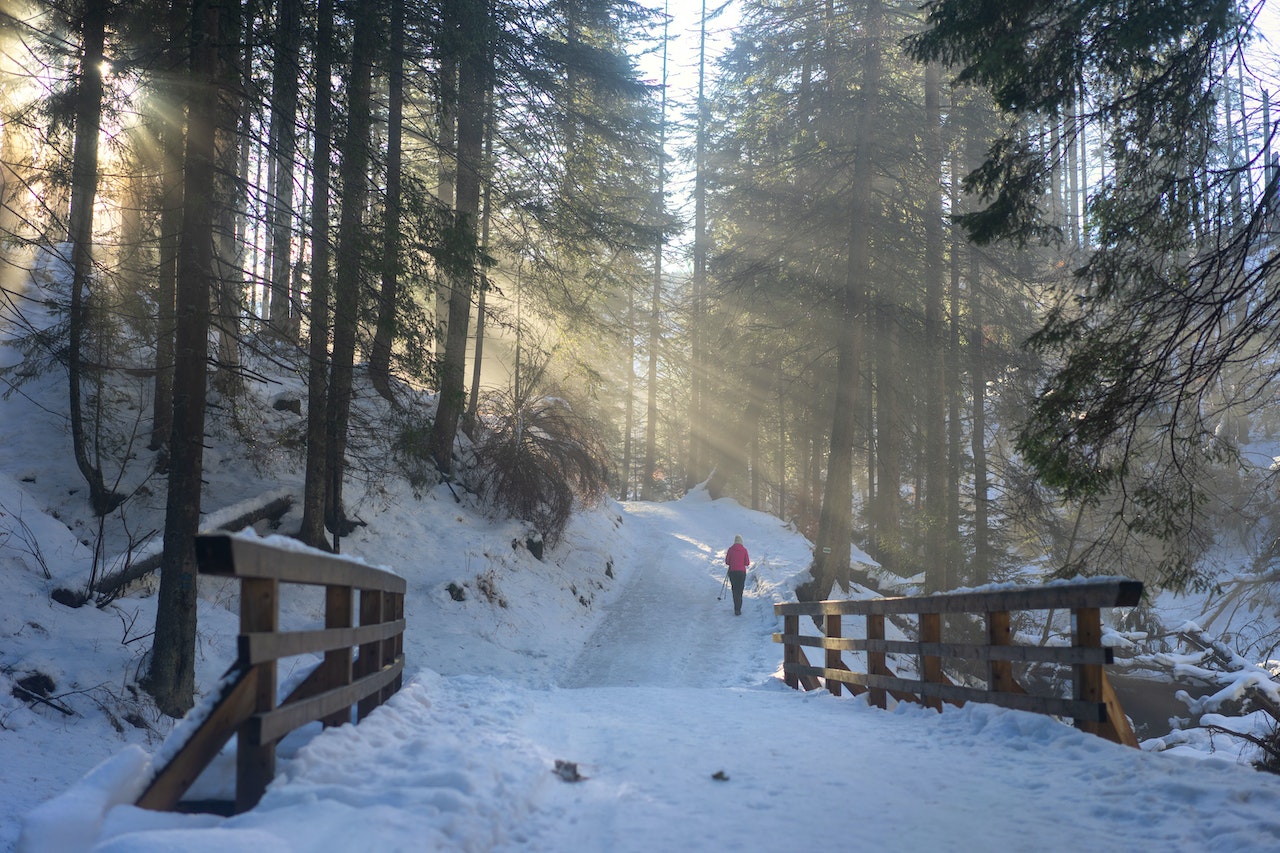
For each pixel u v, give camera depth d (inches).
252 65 543.2
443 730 222.2
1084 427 328.5
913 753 233.9
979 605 275.9
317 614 610.5
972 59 381.1
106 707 395.9
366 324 551.2
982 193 375.6
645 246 780.6
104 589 507.5
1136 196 343.9
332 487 677.9
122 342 608.1
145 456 673.0
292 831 126.2
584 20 936.9
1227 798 173.6
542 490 864.3
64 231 505.7
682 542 1205.7
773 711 324.8
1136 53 338.6
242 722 144.3
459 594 701.9
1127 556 458.9
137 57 509.4
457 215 508.1
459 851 134.6
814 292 912.3
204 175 435.2
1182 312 309.7
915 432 1058.1
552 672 656.4
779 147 968.3
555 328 872.9
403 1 600.4
